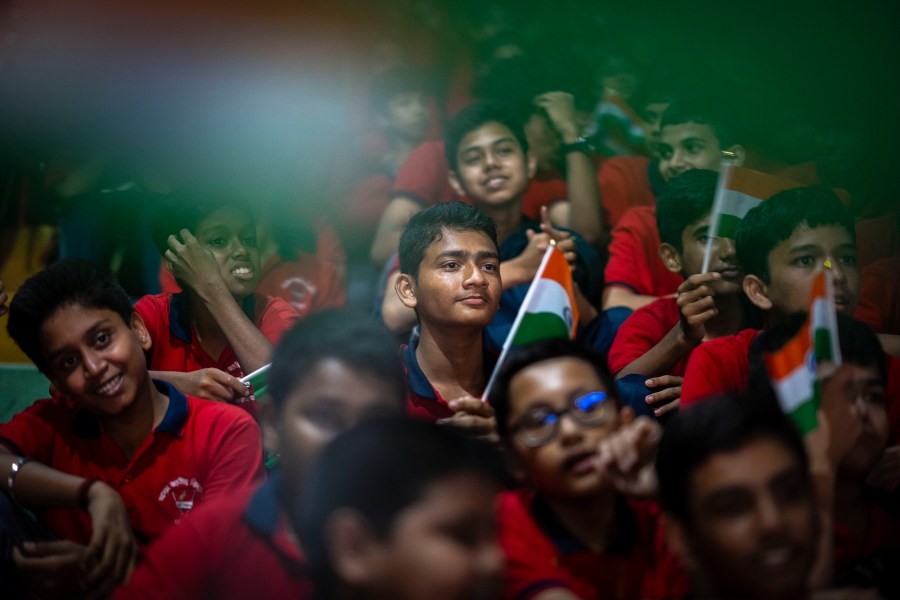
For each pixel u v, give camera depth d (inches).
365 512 69.6
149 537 108.4
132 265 179.2
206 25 234.4
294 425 85.4
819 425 92.3
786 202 121.5
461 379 122.3
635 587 87.4
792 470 78.4
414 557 68.7
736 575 78.7
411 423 74.2
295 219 182.4
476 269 118.5
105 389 106.2
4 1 230.4
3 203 197.0
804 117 203.9
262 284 174.7
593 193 186.4
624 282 166.6
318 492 72.6
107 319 107.2
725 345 120.3
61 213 192.7
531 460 88.8
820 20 232.5
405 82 223.3
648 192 195.8
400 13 241.8
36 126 208.2
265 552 87.2
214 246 138.1
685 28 238.8
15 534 105.3
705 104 181.9
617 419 89.4
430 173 196.5
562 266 122.6
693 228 141.3
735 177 133.6
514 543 86.4
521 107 192.4
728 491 78.0
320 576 72.7
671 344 128.0
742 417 79.3
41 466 105.4
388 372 86.3
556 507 89.2
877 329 154.7
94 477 110.2
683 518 81.5
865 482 104.0
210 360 137.3
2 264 192.2
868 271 159.8
